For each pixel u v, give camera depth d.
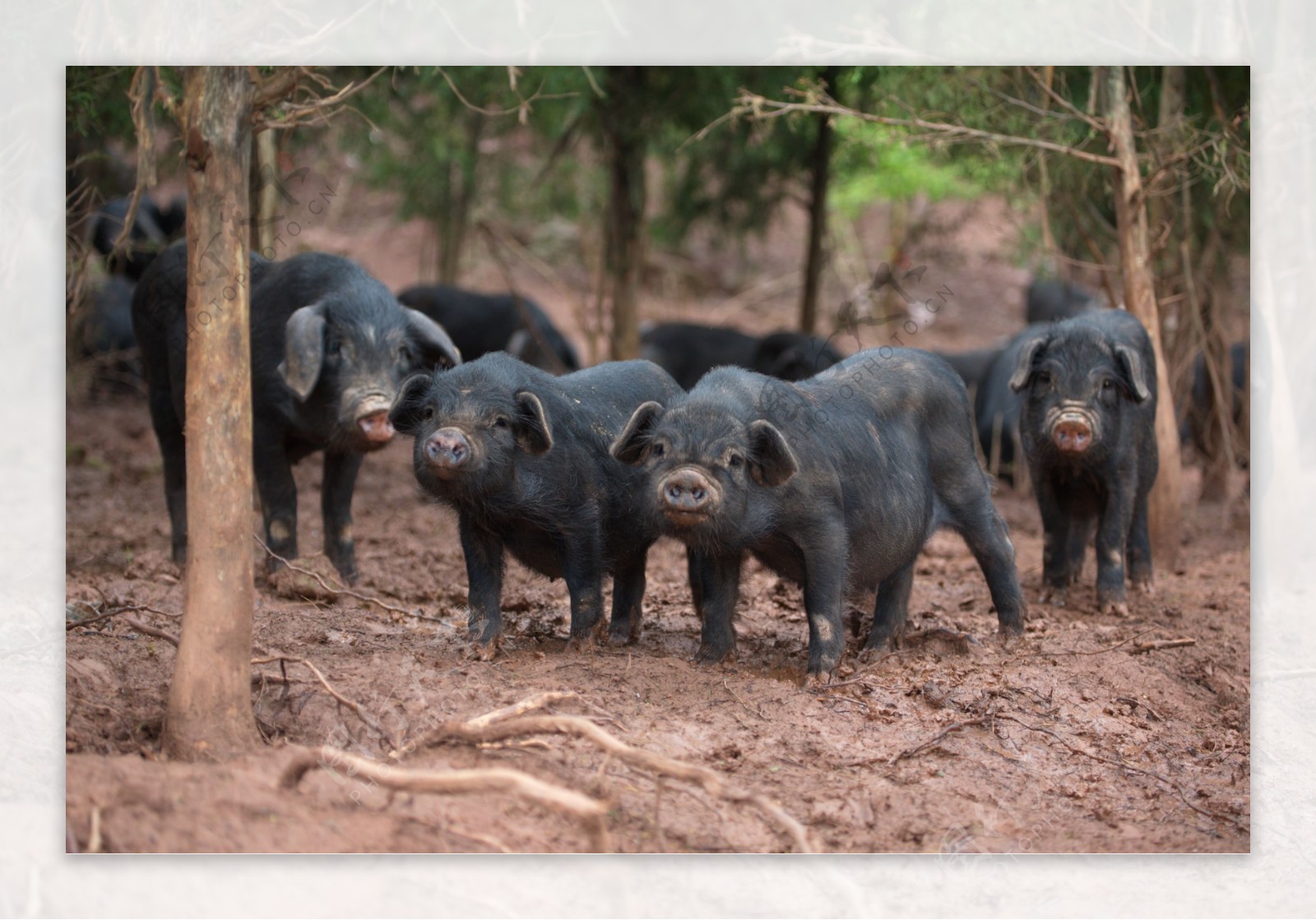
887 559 8.85
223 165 6.42
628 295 20.00
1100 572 11.52
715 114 19.16
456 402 8.12
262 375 10.76
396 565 12.51
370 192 30.30
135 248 18.69
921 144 14.81
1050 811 7.29
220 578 6.61
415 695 7.54
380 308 10.66
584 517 8.60
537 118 22.31
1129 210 13.00
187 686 6.59
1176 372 15.96
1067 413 11.03
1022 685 8.72
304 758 6.12
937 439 9.40
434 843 6.04
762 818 6.68
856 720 7.85
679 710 7.67
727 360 21.09
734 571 8.63
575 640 8.68
